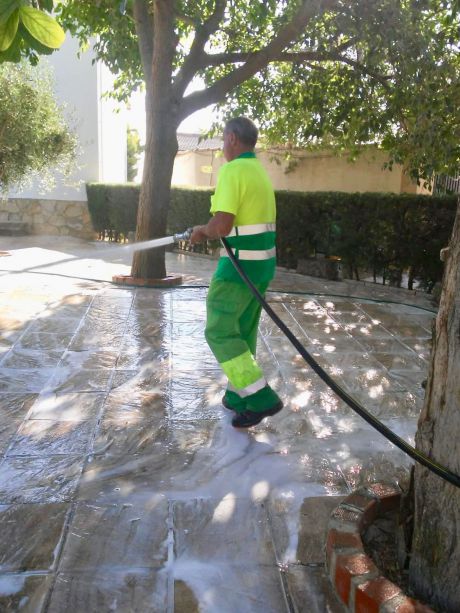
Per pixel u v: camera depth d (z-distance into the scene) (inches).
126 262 438.6
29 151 407.5
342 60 322.7
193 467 131.2
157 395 170.2
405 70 294.0
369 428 154.6
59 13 346.3
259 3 307.7
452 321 86.0
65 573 96.2
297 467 132.7
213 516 113.2
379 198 364.2
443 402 87.4
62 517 111.1
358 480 128.2
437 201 341.4
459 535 85.8
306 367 199.9
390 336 242.8
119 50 359.3
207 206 485.1
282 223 418.0
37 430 146.3
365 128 346.6
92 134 574.2
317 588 94.8
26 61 398.6
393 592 85.0
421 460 85.1
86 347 211.3
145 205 326.3
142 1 310.3
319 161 589.6
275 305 292.4
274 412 143.9
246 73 313.7
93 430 147.3
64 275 351.6
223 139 144.8
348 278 394.3
